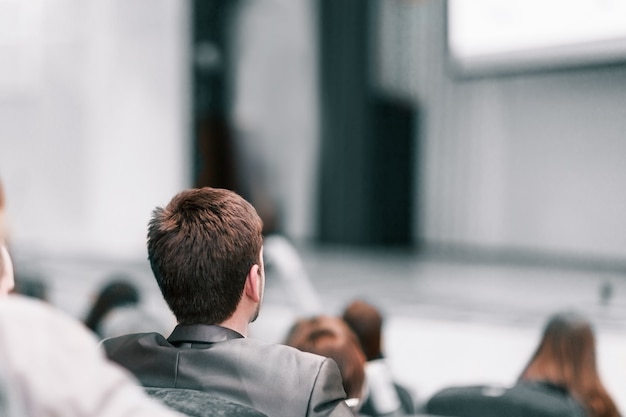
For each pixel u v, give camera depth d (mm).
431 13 12078
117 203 12414
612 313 6633
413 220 12898
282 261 5395
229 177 12492
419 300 7574
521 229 12086
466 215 12461
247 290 1120
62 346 518
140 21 12078
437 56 12180
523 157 11969
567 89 11500
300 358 1000
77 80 12445
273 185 12750
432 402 1867
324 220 12781
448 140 12430
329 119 12555
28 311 531
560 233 11773
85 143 12492
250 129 12523
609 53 8469
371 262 10891
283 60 12531
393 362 5613
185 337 1073
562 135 11617
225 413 861
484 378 5270
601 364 5148
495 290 8203
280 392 962
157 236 1111
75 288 7938
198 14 12000
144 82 12164
